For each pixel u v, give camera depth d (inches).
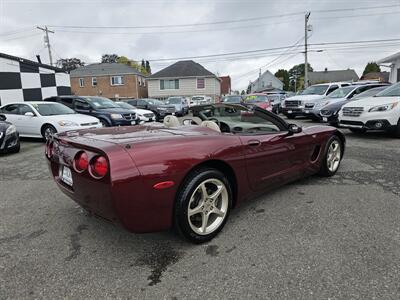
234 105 125.2
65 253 90.3
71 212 122.4
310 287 71.9
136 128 116.6
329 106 355.6
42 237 100.8
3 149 245.3
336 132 160.6
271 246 91.3
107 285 74.8
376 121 265.9
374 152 220.5
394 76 673.0
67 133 107.6
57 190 152.6
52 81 636.7
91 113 381.1
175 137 92.3
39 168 203.2
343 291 70.0
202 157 89.5
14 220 115.3
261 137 113.8
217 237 98.0
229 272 79.0
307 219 109.4
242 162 103.3
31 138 343.3
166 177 81.4
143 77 1434.5
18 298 70.4
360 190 138.8
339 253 86.0
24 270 81.7
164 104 685.9
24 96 570.9
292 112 500.1
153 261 85.3
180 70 1341.0
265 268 80.1
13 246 95.0
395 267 78.5
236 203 106.3
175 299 69.3
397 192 135.0
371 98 290.5
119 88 1326.3
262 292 70.7
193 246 93.2
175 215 87.1
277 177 121.9
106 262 85.1
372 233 97.3
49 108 333.1
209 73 1318.9
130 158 77.9
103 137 93.4
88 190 82.5
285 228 102.9
